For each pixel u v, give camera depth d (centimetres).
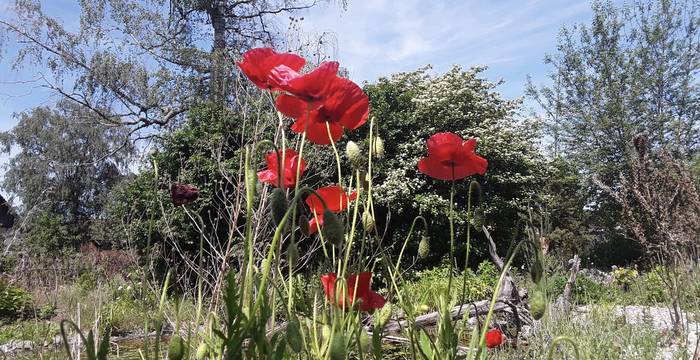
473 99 1105
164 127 1284
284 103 114
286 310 101
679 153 1345
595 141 1623
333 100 116
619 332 381
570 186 1430
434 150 127
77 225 1784
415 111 1035
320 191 126
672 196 498
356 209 111
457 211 956
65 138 1842
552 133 1698
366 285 114
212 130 838
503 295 482
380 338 111
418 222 955
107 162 1911
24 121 1942
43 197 1705
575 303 527
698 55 1658
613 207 1488
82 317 359
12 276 730
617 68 1647
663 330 465
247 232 95
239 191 282
